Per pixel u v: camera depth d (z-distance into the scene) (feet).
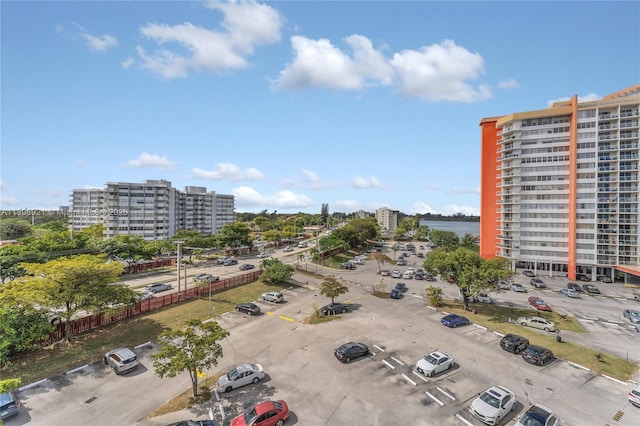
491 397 73.97
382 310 148.97
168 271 236.84
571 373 92.89
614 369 95.81
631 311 147.64
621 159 232.53
